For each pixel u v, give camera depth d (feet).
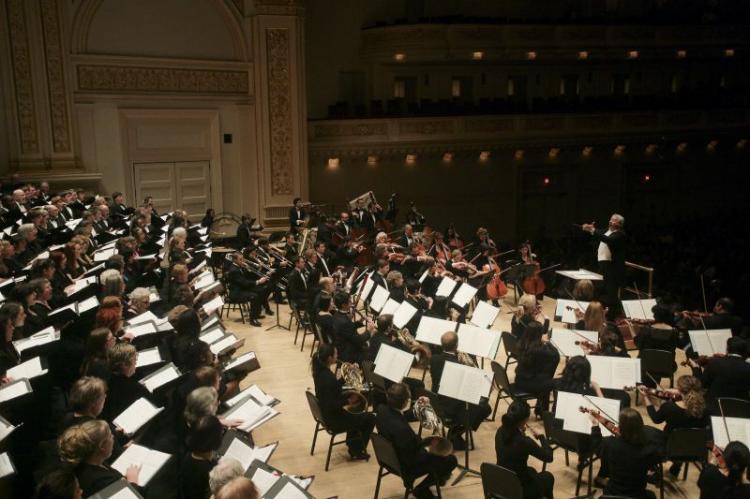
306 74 81.20
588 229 35.99
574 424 20.57
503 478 18.22
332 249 51.44
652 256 76.64
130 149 57.67
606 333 25.88
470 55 85.20
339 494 22.25
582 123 90.79
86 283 26.50
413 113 82.64
